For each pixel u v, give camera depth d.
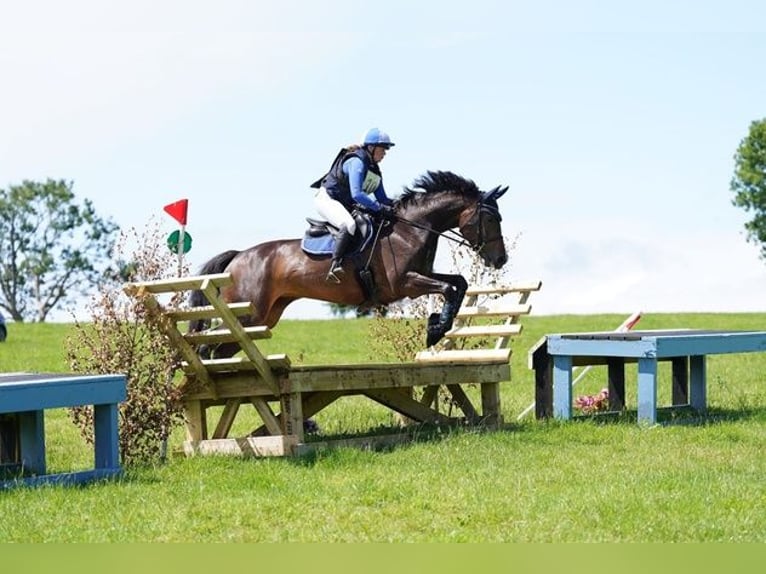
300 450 10.79
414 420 12.60
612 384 14.51
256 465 10.20
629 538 6.96
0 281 76.75
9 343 29.64
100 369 10.70
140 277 11.14
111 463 9.52
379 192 12.24
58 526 7.50
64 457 11.87
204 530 7.38
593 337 12.96
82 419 10.95
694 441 11.41
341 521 7.64
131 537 7.16
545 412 13.60
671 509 7.76
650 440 11.43
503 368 12.88
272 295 12.39
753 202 72.00
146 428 10.80
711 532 7.05
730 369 20.80
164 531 7.36
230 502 8.27
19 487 8.81
